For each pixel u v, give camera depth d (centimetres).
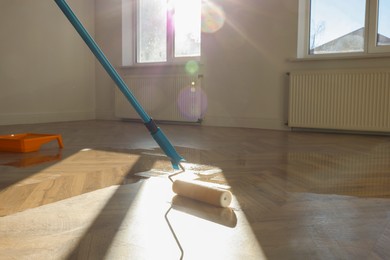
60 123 501
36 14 496
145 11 541
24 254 95
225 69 461
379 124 369
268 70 434
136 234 109
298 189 162
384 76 363
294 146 296
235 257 93
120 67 546
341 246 100
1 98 463
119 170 202
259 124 444
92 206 136
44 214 127
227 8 453
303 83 403
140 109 124
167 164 220
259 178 184
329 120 392
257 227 115
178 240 104
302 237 107
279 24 423
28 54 489
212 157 244
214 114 473
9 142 267
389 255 94
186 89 483
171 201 143
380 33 389
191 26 497
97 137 353
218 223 118
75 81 550
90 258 92
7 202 142
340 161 230
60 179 181
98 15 564
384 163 224
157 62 533
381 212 130
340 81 384
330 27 414
